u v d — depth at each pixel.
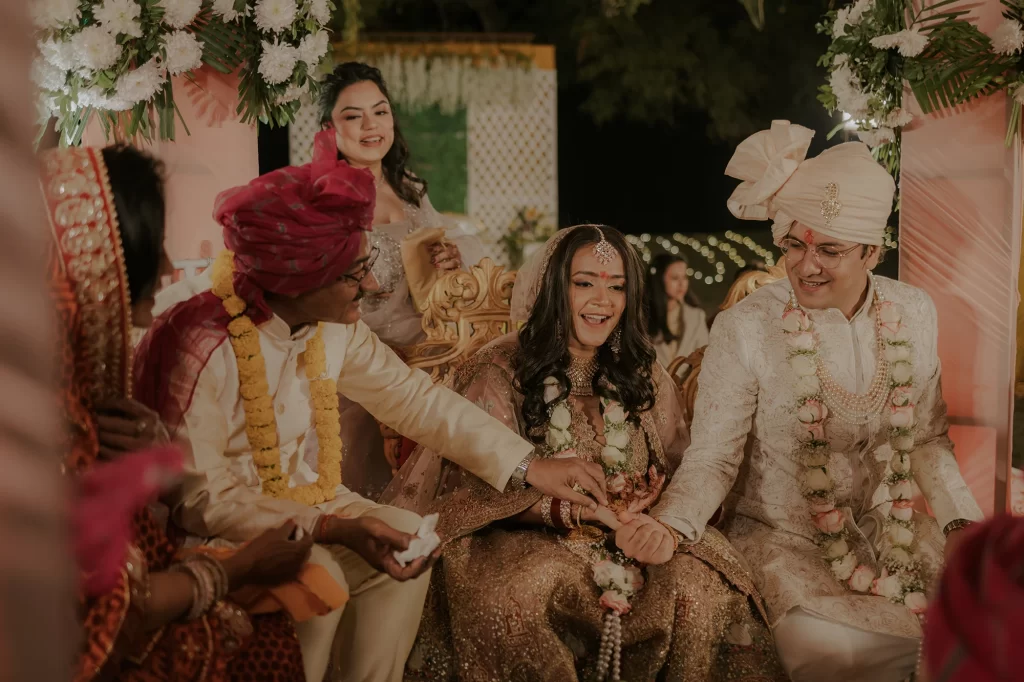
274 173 2.05
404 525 2.16
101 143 2.93
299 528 1.88
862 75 3.21
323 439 2.22
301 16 3.00
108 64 2.68
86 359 1.65
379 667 2.14
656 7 8.59
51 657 0.85
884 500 2.72
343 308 2.12
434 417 2.42
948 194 3.23
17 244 0.81
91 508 1.49
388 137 4.01
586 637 2.40
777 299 2.66
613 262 2.56
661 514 2.42
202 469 1.97
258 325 2.09
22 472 0.84
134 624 1.57
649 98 8.76
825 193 2.46
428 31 8.42
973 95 3.11
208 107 3.04
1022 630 0.89
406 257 3.61
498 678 2.25
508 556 2.35
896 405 2.52
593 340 2.57
